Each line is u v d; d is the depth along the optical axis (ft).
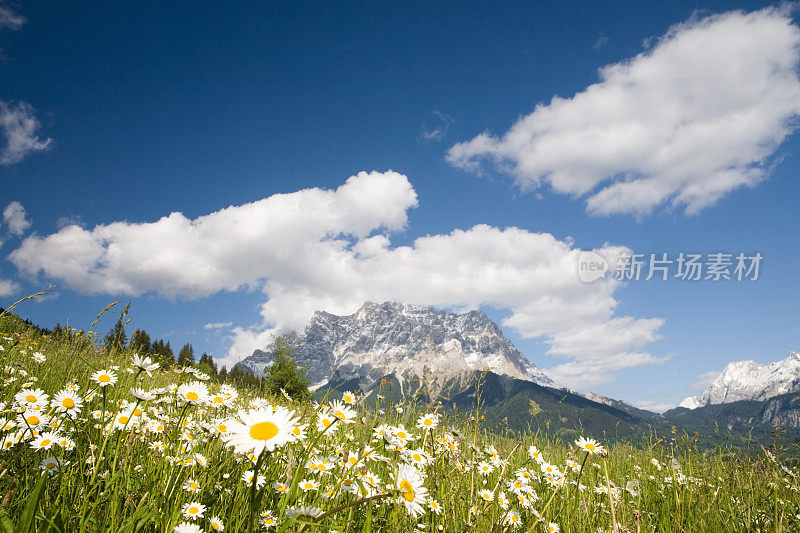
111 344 21.49
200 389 10.41
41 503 7.31
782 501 16.26
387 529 8.01
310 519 5.65
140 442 11.19
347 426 12.60
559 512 13.23
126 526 6.96
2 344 23.75
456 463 13.14
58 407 11.55
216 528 8.11
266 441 5.48
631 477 19.31
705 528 14.32
